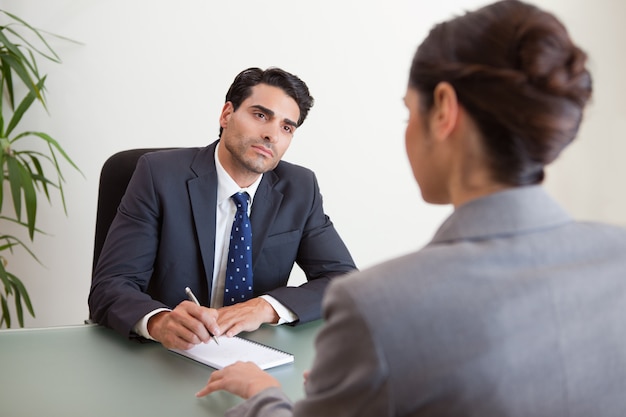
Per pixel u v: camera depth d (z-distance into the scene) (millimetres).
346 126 3324
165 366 1359
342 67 3270
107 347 1465
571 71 684
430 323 633
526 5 717
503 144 692
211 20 3047
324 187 3346
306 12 3176
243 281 1885
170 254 1863
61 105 2904
